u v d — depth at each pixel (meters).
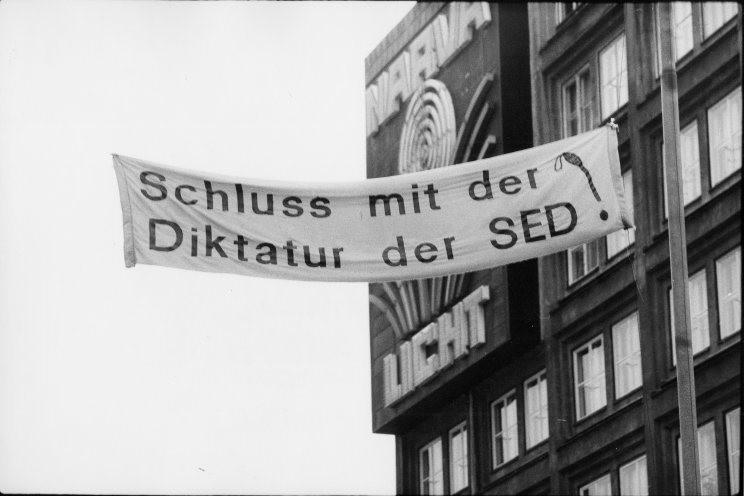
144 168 26.19
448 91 63.78
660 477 53.38
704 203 52.66
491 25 62.06
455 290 63.47
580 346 58.47
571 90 60.00
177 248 26.05
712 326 51.84
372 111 66.62
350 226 26.55
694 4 53.69
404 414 65.81
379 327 67.19
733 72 51.81
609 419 56.44
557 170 26.86
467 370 62.84
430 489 65.56
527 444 60.62
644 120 56.53
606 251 57.78
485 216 26.70
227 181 26.36
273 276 26.16
